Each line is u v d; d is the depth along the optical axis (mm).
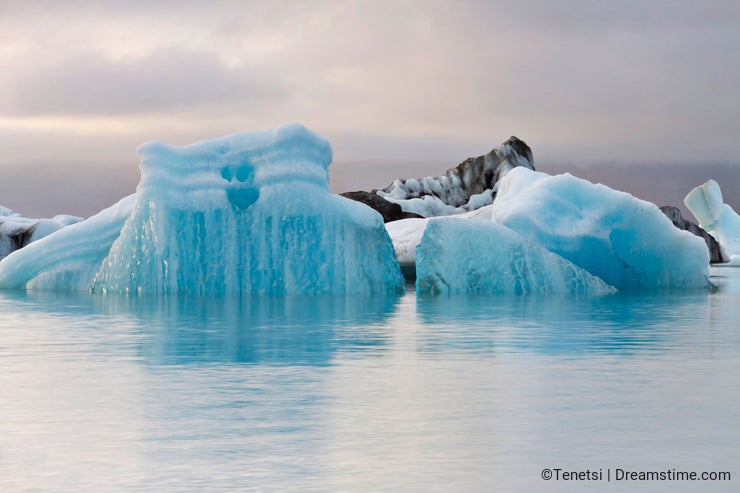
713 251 73125
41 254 29500
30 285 29281
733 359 12227
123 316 19156
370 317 18719
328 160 28234
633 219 29234
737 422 8172
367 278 26875
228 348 13523
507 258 26750
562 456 7027
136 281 26875
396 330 16062
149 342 14375
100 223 29406
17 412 8656
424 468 6715
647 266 29812
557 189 29844
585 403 9031
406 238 47688
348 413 8578
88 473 6617
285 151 27562
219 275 26688
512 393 9578
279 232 26859
